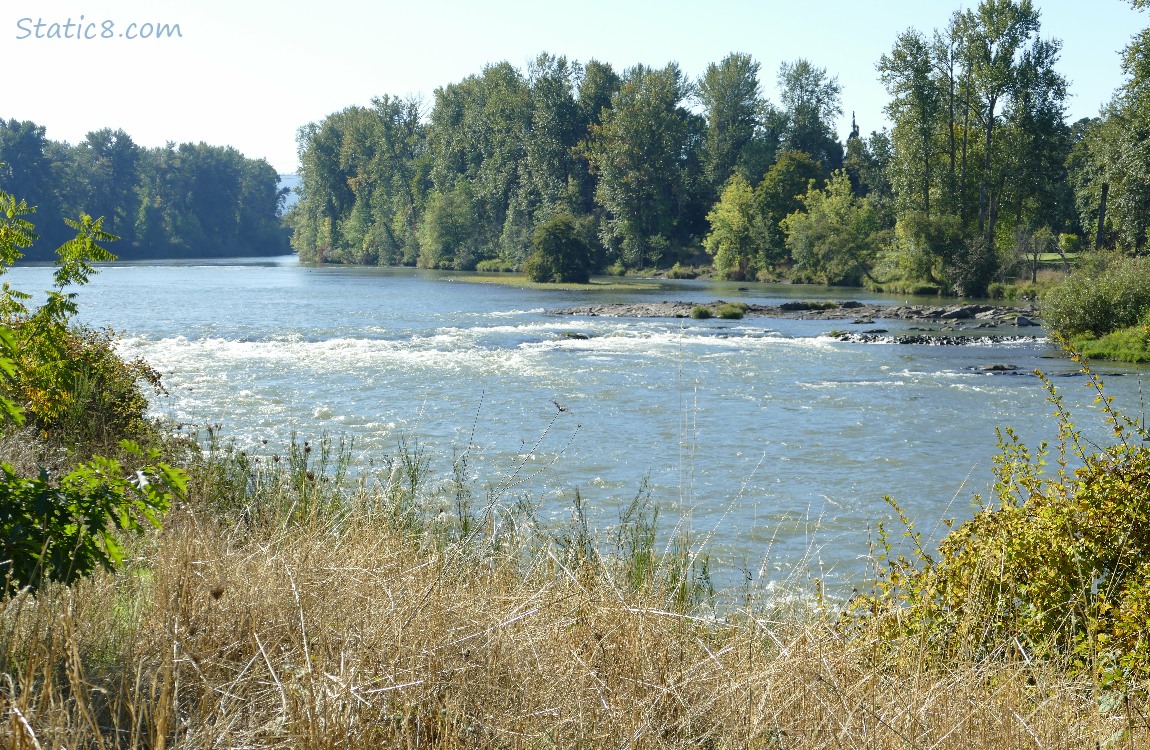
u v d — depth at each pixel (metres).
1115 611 4.59
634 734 3.24
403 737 3.10
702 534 10.68
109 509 3.74
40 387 6.77
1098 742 3.28
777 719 3.36
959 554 5.35
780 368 26.64
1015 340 34.03
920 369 26.73
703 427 18.03
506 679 3.66
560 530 8.08
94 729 2.78
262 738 3.07
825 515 12.16
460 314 43.78
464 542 5.87
